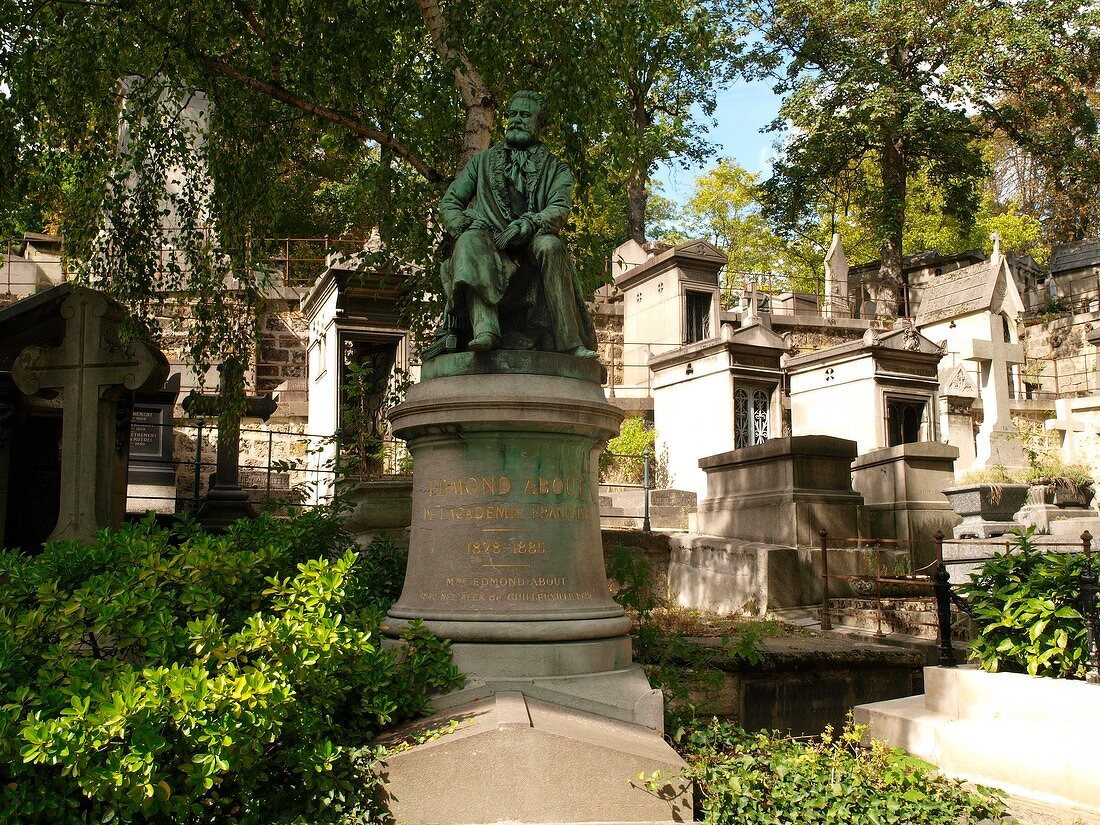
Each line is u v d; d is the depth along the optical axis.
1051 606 5.42
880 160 35.72
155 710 3.97
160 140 11.12
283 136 11.32
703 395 19.94
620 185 11.36
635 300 26.94
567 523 5.84
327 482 10.48
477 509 5.75
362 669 5.02
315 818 4.42
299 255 23.41
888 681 7.90
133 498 14.14
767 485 12.59
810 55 33.66
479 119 9.49
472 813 4.52
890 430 19.16
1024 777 5.19
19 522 11.92
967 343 29.23
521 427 5.76
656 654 7.10
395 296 17.67
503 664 5.46
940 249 47.22
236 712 4.08
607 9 9.68
